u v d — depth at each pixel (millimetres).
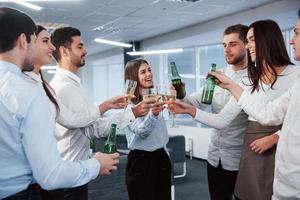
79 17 6223
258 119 1512
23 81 1096
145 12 5879
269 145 1497
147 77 2400
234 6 5559
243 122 2006
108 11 5758
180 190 4691
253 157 1576
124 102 2057
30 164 1055
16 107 1022
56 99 1682
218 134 2104
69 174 1089
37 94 1076
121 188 3746
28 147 1031
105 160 1247
